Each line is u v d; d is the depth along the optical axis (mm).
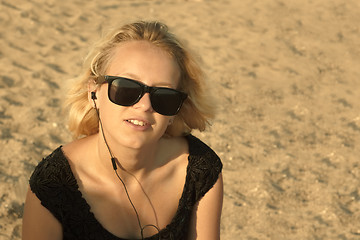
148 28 1547
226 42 6500
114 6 7375
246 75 5711
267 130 4664
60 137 4180
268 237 3303
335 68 6066
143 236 1748
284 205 3646
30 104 4574
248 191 3762
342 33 7027
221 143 4340
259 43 6547
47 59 5559
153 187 1728
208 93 1770
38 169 1627
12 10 6652
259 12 7555
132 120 1491
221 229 3340
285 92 5430
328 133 4715
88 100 1676
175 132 1790
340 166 4191
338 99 5359
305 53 6395
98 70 1576
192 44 6344
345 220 3533
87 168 1669
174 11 7387
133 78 1477
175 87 1558
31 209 1641
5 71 5129
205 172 1775
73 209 1636
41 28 6316
